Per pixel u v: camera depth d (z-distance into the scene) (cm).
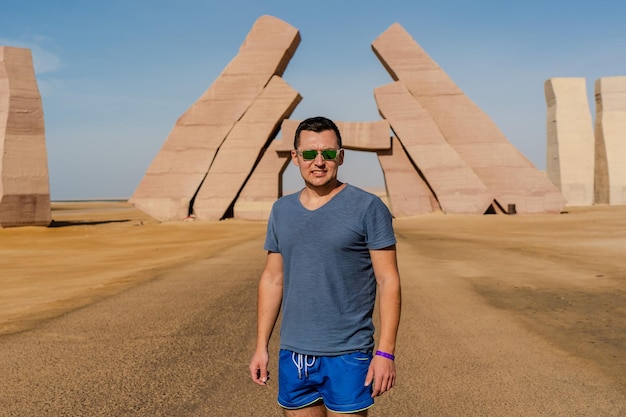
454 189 4472
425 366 656
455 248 2078
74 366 660
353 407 306
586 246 2098
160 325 868
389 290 310
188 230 3656
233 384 594
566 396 553
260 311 344
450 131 4609
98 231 3681
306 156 315
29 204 3906
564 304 1016
